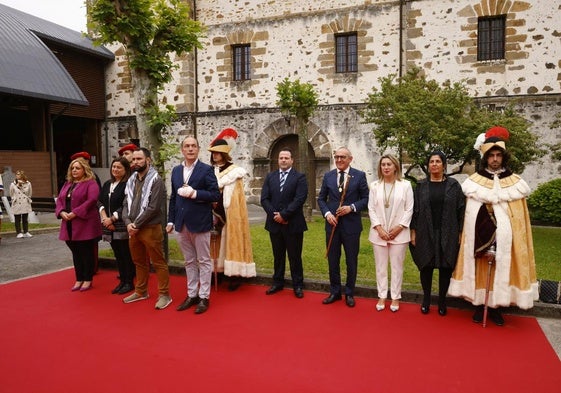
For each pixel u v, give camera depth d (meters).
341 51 13.42
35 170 13.61
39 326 4.21
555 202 10.77
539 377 3.20
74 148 16.70
